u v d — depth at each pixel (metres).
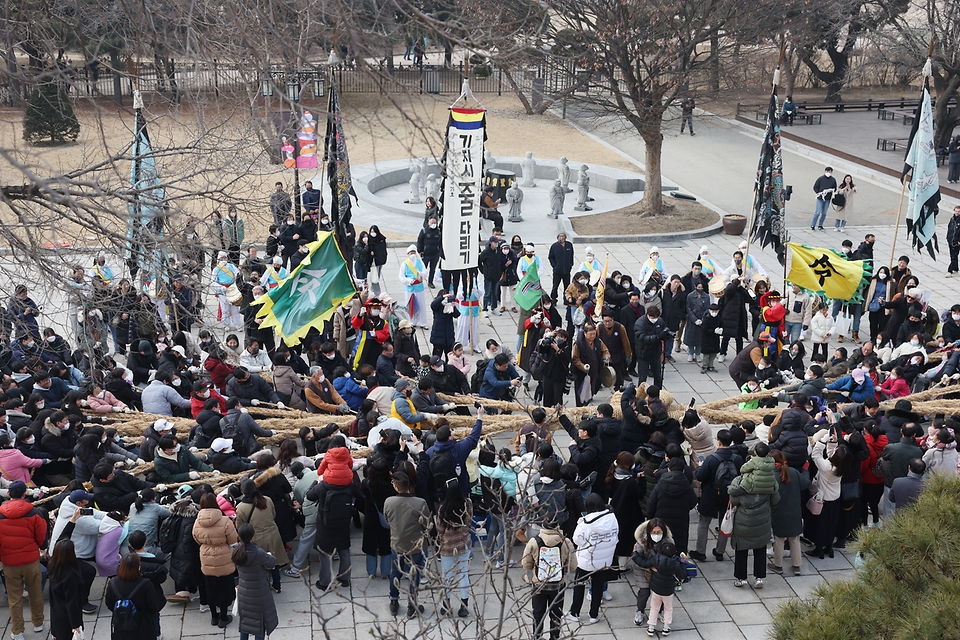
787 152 38.53
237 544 9.59
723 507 11.59
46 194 7.28
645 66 26.41
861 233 26.83
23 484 10.24
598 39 25.42
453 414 13.27
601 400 16.55
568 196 31.42
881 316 18.67
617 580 11.42
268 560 9.64
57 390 13.12
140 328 14.83
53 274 8.30
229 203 9.38
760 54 31.94
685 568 10.95
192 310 12.55
